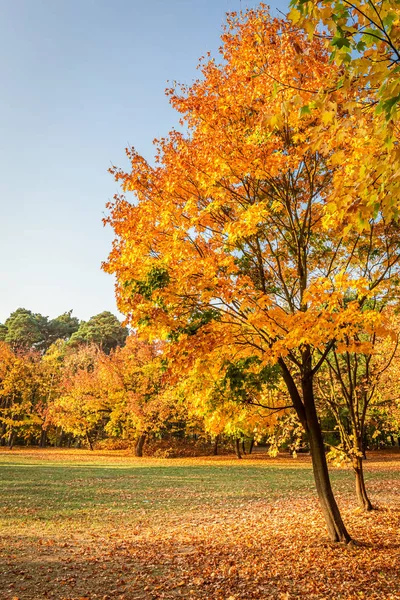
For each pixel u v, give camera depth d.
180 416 34.28
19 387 43.81
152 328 6.36
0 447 45.00
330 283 5.76
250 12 6.77
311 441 7.61
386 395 14.07
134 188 7.09
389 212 3.30
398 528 8.59
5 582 6.11
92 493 15.23
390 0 2.73
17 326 66.88
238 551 7.47
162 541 8.52
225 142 6.45
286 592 5.46
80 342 62.25
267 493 15.34
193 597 5.47
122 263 6.59
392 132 3.14
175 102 7.06
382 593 5.29
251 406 7.68
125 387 36.28
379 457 33.66
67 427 39.75
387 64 2.98
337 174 5.41
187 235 6.75
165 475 21.36
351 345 5.91
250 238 7.39
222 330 6.53
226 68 7.00
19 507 12.31
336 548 7.12
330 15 2.82
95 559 7.26
